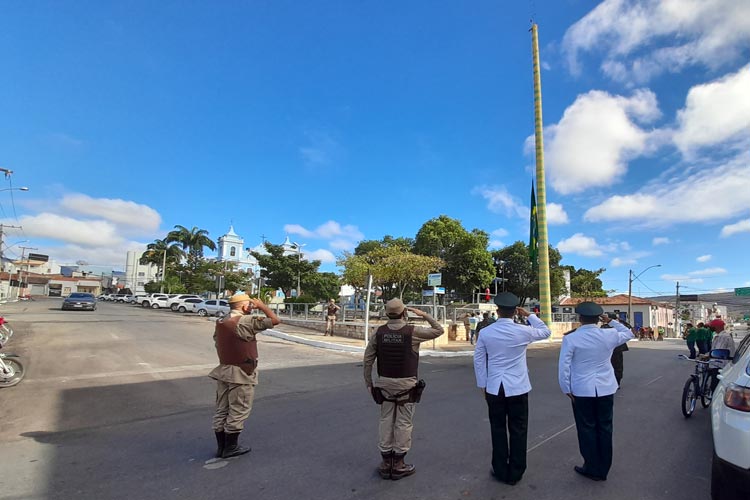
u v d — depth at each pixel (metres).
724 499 3.36
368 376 4.44
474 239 43.31
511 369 4.21
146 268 101.19
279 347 17.11
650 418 6.88
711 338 15.19
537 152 25.28
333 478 4.33
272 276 46.38
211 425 6.36
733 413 3.33
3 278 70.69
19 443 5.54
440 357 16.58
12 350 13.10
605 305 55.97
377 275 29.55
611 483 4.25
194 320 29.27
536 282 49.91
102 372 10.41
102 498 3.94
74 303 33.91
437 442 5.43
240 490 4.07
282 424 6.33
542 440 5.54
